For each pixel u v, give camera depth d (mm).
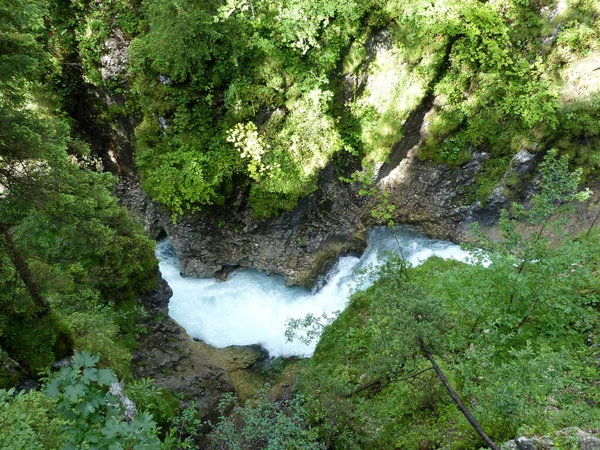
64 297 10195
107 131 16594
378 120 16156
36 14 6930
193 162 14570
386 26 15000
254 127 14148
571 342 9312
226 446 9211
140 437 3699
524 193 16125
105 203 9469
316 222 16375
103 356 9656
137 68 14375
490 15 14547
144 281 13688
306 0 13477
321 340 14656
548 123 15055
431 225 17359
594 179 15188
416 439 8742
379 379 10109
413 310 7789
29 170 7715
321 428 9727
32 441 3445
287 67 14422
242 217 15953
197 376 13320
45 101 15000
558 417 7461
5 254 8070
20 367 8352
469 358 9047
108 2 14500
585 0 14141
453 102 16031
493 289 9680
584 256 8891
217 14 13492
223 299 16656
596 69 14375
